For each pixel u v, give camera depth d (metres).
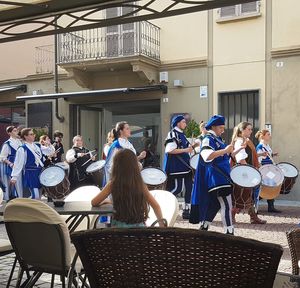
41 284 5.16
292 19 12.83
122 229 1.96
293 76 12.76
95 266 2.10
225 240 1.79
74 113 16.23
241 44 13.44
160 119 14.68
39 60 17.20
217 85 13.77
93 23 5.51
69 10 4.95
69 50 15.15
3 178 11.66
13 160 11.55
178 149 9.20
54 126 16.45
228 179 6.92
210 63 13.84
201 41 13.98
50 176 10.89
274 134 12.95
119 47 14.54
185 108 14.19
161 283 1.95
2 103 18.22
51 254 3.55
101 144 15.85
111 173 3.68
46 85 16.84
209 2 4.75
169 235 1.87
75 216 4.34
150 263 1.95
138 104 15.16
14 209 3.58
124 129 7.93
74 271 3.61
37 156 10.75
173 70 14.34
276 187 9.44
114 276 2.05
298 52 12.68
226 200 6.93
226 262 1.82
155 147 14.83
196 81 14.03
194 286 1.89
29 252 3.70
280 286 2.41
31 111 16.98
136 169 3.64
